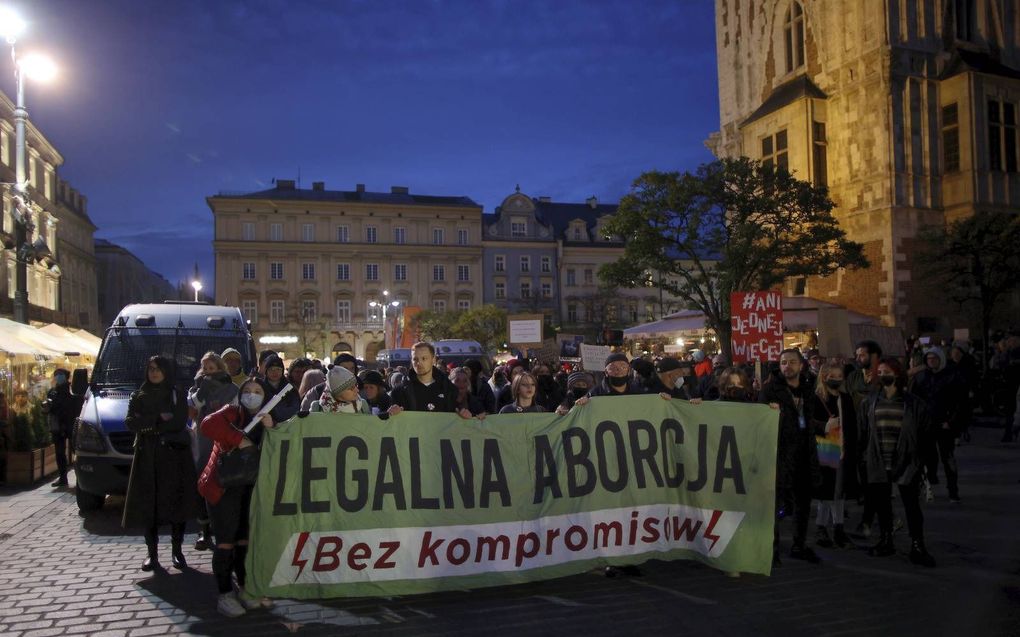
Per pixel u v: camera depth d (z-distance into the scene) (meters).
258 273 71.81
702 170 20.48
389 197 78.38
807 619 5.19
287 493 5.55
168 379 6.77
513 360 11.80
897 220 24.61
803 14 28.28
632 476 6.38
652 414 6.52
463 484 5.96
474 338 59.31
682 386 9.45
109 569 6.77
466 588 5.83
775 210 20.30
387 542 5.71
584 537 6.16
